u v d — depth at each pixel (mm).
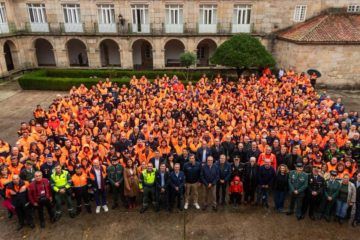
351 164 10156
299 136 12414
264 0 28172
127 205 10539
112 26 29391
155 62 30078
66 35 29625
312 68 25203
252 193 10570
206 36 29078
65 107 15602
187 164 10211
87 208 10234
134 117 14297
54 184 9477
